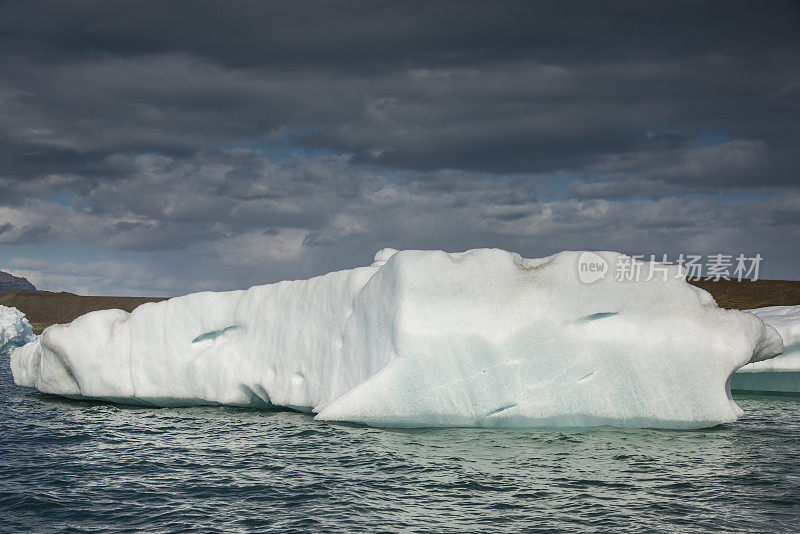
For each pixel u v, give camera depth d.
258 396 17.56
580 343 13.66
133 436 14.85
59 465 12.22
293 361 16.58
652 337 13.81
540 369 13.71
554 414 13.73
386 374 13.59
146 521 9.09
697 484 10.55
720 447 13.04
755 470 11.40
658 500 9.77
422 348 13.54
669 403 13.82
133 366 18.97
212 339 18.50
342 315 15.72
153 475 11.45
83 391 19.72
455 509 9.39
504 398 13.68
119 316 20.05
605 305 13.72
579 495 9.98
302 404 16.25
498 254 13.90
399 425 14.18
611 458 12.01
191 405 18.92
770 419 17.31
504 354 13.65
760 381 24.73
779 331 23.41
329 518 9.09
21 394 22.80
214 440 14.17
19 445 13.98
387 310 14.12
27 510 9.59
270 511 9.42
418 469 11.34
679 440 13.44
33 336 51.59
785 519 9.00
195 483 10.89
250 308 17.78
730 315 14.27
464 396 13.68
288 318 16.95
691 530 8.59
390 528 8.70
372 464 11.69
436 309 13.77
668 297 13.91
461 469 11.30
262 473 11.37
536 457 12.03
